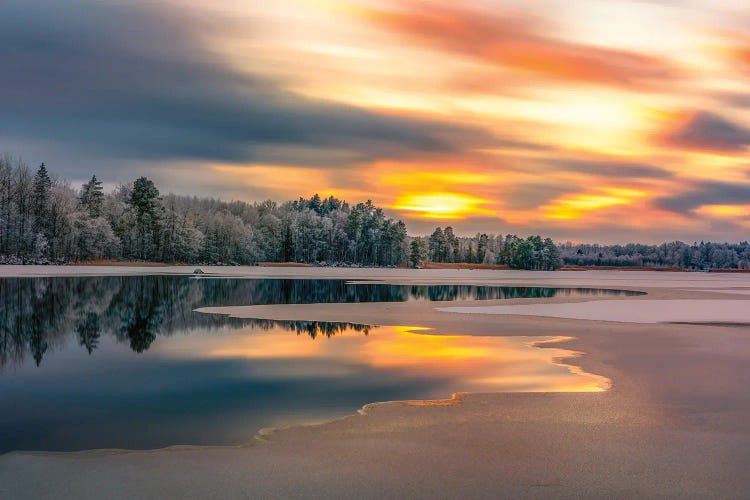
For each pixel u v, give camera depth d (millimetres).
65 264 121375
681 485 10062
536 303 46781
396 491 9789
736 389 16359
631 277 145000
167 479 10320
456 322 32719
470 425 13164
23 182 121500
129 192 158500
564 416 13797
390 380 18031
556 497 9609
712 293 65000
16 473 10625
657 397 15500
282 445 11953
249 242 170125
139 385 17844
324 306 43188
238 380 18391
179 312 38750
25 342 26578
